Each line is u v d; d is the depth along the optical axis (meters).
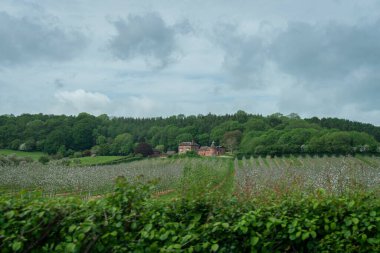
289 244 4.61
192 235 4.55
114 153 94.06
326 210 4.72
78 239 4.53
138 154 88.50
